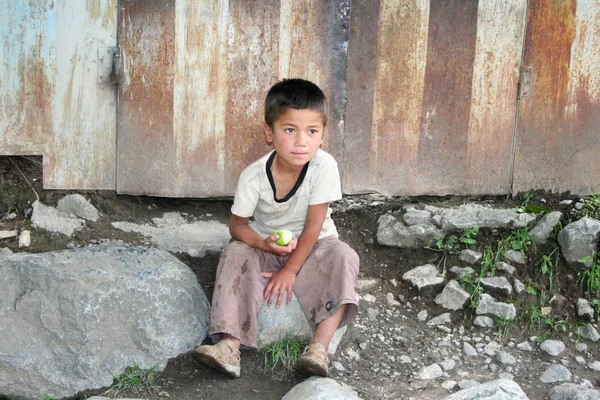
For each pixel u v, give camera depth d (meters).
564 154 4.40
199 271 3.92
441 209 4.30
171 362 3.40
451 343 3.72
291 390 3.22
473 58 4.21
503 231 4.20
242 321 3.41
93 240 3.99
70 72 3.96
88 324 3.21
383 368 3.52
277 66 4.08
